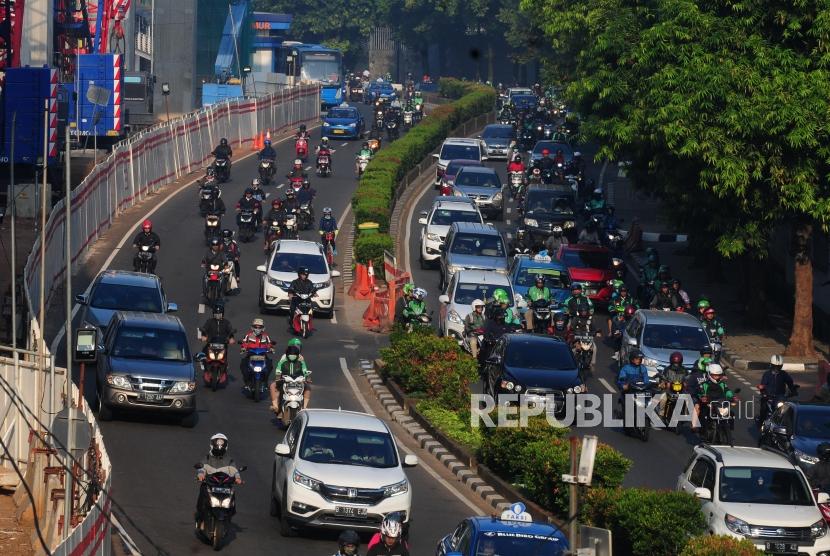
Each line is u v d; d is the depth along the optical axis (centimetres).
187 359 5712
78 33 14562
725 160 7375
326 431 4303
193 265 9550
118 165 11169
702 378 6009
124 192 11400
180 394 5500
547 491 4534
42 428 4550
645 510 3888
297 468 4138
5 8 10319
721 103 7456
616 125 8081
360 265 9312
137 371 5494
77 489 3784
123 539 3909
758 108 7281
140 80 14575
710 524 4125
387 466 4231
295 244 8669
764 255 7888
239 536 4094
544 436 4881
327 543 4103
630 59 7994
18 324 6544
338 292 9425
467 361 6400
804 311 7900
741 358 7812
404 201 13138
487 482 5022
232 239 8888
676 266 10769
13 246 4900
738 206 7719
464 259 8969
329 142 17475
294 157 15675
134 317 5856
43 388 4678
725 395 5912
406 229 11669
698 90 7388
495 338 7119
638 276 10162
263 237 10800
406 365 6438
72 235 9050
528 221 10662
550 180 13075
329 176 14325
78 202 9362
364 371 7144
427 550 4075
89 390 6112
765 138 7431
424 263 10062
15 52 10406
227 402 6206
